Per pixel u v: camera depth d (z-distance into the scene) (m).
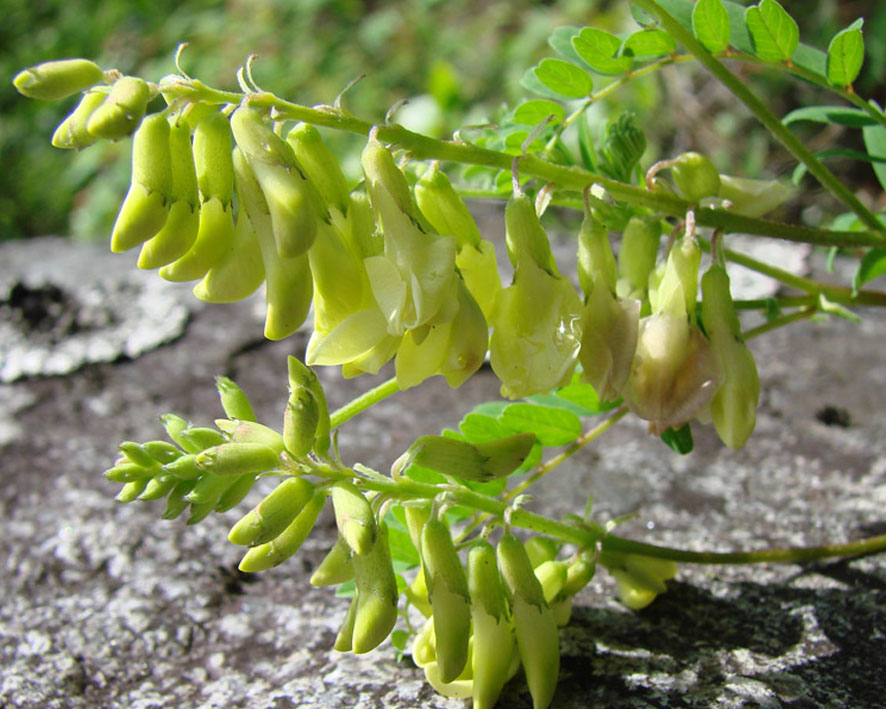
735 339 0.13
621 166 0.16
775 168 0.47
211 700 0.15
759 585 0.17
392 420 0.24
